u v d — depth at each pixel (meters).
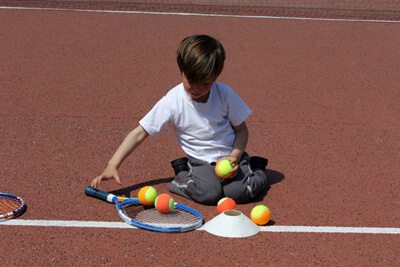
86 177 4.39
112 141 5.17
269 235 3.61
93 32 9.32
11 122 5.50
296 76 7.57
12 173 4.39
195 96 3.68
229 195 3.98
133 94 6.59
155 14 10.78
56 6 10.99
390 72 7.96
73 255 3.31
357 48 9.16
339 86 7.22
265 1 12.49
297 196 4.20
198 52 3.46
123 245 3.43
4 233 3.51
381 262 3.37
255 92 6.85
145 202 3.86
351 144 5.31
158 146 5.09
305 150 5.12
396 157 5.04
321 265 3.30
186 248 3.42
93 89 6.68
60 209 3.86
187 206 3.86
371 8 12.23
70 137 5.20
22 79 6.91
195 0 12.20
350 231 3.71
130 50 8.43
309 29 10.23
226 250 3.42
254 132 5.52
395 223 3.84
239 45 8.98
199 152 4.08
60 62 7.68
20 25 9.52
